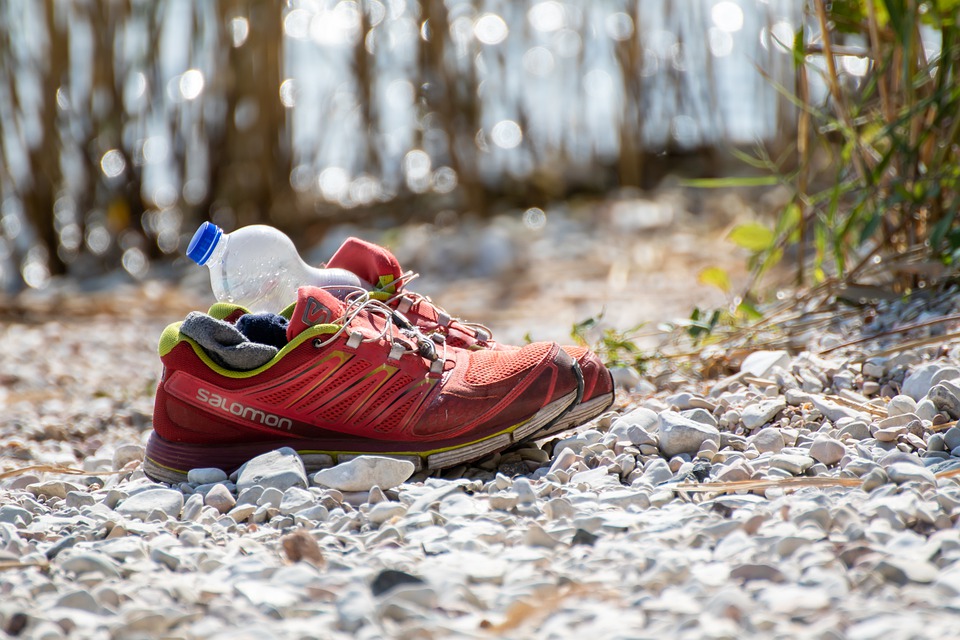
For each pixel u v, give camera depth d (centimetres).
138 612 192
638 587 199
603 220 989
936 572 196
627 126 1049
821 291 462
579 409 318
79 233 1061
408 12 1021
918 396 336
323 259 976
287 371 297
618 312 711
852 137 450
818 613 181
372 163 1078
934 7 438
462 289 862
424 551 230
